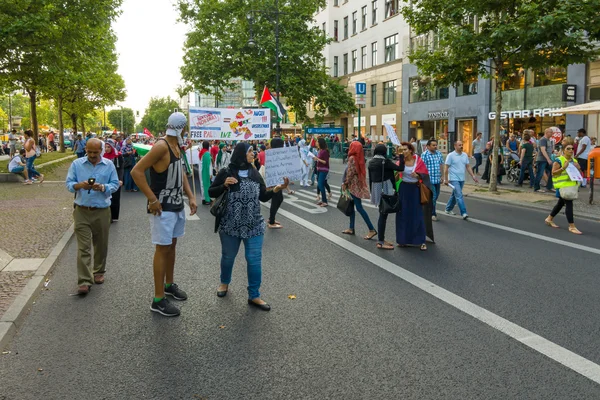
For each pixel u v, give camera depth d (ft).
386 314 17.12
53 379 12.62
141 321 16.60
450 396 11.68
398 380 12.46
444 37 49.83
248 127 43.98
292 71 115.44
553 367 13.12
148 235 31.30
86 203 19.80
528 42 44.57
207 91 118.42
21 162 64.95
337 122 168.35
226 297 19.07
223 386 12.23
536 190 52.08
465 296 18.99
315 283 20.80
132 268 23.34
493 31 45.37
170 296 19.06
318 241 29.22
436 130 120.47
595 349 14.21
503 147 63.93
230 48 113.09
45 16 63.21
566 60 47.09
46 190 55.52
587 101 77.82
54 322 16.51
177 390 12.04
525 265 23.53
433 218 36.32
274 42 111.86
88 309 17.76
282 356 13.88
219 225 18.45
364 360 13.60
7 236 29.09
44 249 25.82
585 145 54.34
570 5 41.60
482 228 33.12
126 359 13.75
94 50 84.53
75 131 162.71
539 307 17.74
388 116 136.98
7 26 61.21
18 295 18.37
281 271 22.71
